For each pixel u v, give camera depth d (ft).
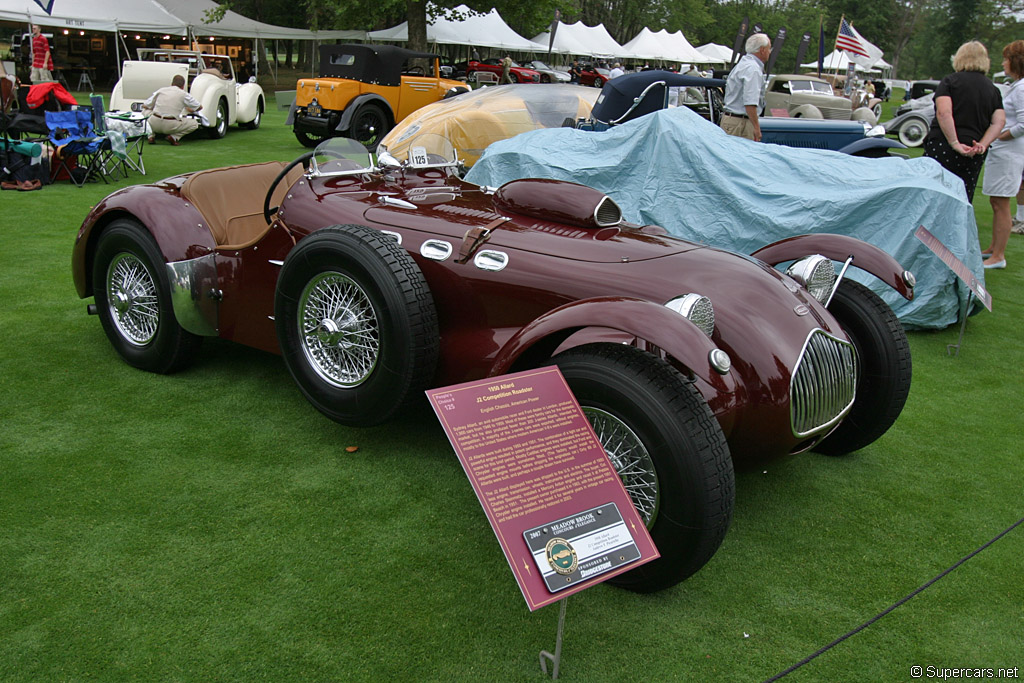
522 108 28.14
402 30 82.69
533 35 117.91
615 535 6.33
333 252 9.05
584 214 9.60
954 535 9.04
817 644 7.07
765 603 7.62
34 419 10.39
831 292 9.83
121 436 10.07
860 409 10.21
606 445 7.30
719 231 16.80
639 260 8.74
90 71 80.12
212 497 8.78
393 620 7.00
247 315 11.25
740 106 22.79
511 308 8.93
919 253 15.98
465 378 9.27
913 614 7.58
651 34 131.95
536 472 6.22
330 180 11.19
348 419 9.53
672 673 6.59
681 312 7.37
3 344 12.97
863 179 16.51
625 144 18.15
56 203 24.43
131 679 6.16
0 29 74.59
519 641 6.86
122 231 11.43
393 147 26.50
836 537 8.86
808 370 8.16
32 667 6.22
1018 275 22.44
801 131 29.32
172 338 11.54
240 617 6.93
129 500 8.61
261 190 13.01
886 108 115.55
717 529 6.88
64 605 6.93
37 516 8.20
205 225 11.44
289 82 103.40
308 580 7.47
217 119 43.19
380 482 9.31
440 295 9.42
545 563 5.94
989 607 7.74
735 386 7.88
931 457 11.07
